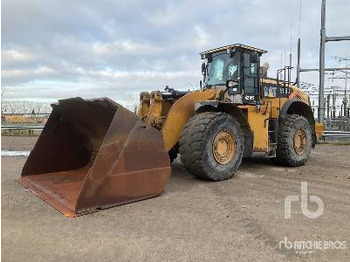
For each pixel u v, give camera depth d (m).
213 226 4.10
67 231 3.93
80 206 4.50
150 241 3.66
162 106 6.81
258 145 7.51
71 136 6.80
